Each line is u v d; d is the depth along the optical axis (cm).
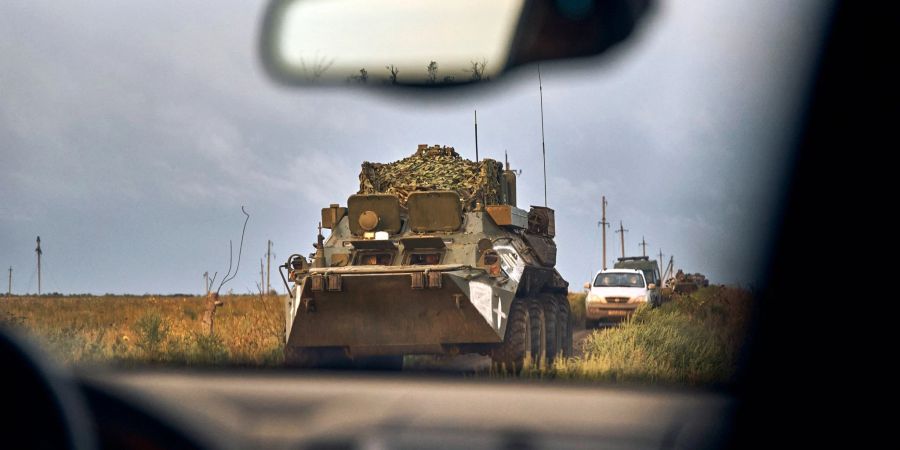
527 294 2572
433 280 2128
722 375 2062
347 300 2184
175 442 348
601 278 5153
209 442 353
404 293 2158
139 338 2850
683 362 2373
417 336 2219
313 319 2230
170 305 6969
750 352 2334
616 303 4922
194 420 357
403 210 2569
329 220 2514
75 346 2602
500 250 2419
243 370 2283
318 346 2277
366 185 2753
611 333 3106
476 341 2209
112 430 341
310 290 2183
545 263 2823
